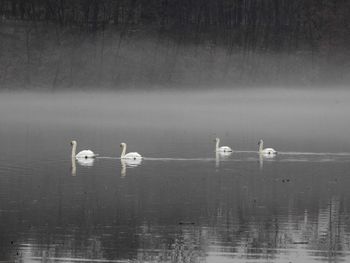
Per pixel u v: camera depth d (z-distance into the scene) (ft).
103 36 618.44
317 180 159.74
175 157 201.46
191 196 140.05
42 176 162.50
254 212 126.82
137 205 131.23
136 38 625.00
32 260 99.91
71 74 592.19
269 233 113.29
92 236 110.93
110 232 113.29
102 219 121.08
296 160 195.62
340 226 116.98
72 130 306.35
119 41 618.85
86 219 121.08
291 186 151.94
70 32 611.06
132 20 635.25
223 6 650.02
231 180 159.02
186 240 109.50
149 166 180.65
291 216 124.16
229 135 287.28
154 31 632.38
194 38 635.66
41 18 611.47
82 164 184.24
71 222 118.83
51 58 593.01
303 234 112.88
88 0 623.77
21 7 607.78
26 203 132.36
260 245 106.83
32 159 194.90
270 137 279.49
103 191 144.36
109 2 631.56
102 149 224.74
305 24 652.89
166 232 113.29
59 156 202.90
